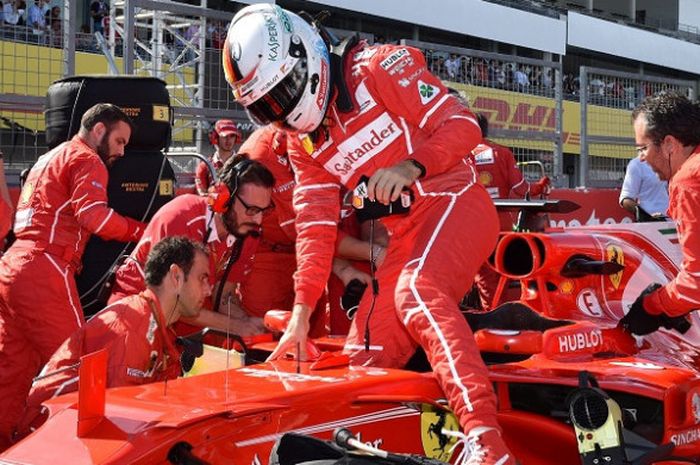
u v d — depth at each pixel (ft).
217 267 12.93
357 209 9.61
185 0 38.47
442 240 9.52
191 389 8.23
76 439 7.32
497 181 21.06
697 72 84.48
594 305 11.68
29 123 24.00
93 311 16.51
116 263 13.17
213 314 12.37
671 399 9.26
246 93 9.59
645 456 8.71
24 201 13.98
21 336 13.80
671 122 10.98
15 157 23.35
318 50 9.78
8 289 13.56
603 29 74.23
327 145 10.44
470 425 8.11
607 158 35.32
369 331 10.01
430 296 8.96
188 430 7.32
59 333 13.55
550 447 9.91
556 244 11.14
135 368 9.81
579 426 8.46
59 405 8.00
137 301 10.05
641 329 10.77
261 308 15.42
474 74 28.84
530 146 31.14
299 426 8.06
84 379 7.32
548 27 63.36
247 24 9.57
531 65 30.53
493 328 10.78
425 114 9.98
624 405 10.35
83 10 47.75
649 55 78.64
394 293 9.46
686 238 10.09
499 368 9.80
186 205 12.62
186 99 24.21
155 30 23.57
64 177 13.80
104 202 13.85
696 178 10.03
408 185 9.15
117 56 29.43
